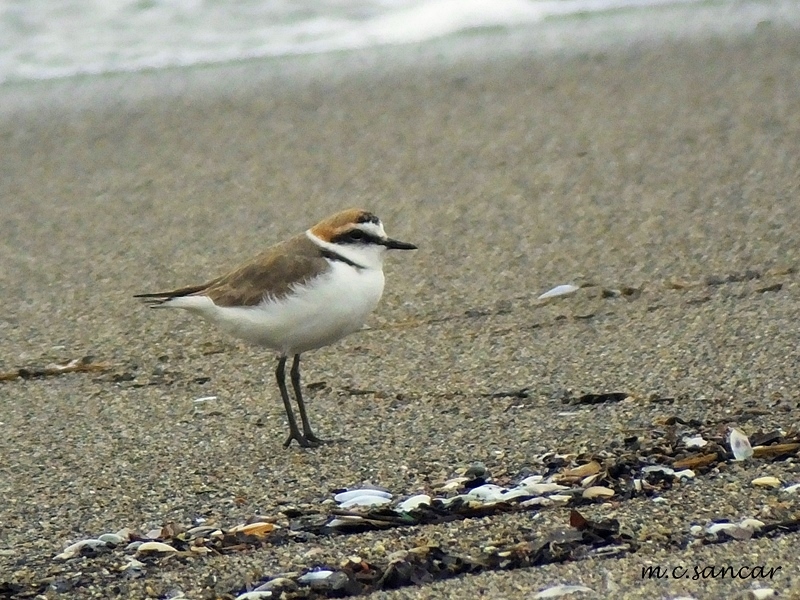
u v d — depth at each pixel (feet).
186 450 30.71
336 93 69.00
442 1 86.02
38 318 41.39
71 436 31.89
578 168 53.67
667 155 54.39
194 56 76.48
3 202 53.98
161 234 49.01
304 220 49.57
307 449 30.30
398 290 41.88
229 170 56.90
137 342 39.11
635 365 33.96
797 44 72.79
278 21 82.69
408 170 55.21
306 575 23.27
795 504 24.89
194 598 22.85
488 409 32.07
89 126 65.16
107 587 23.44
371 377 35.09
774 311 36.58
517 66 72.54
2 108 68.39
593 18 83.30
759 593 21.01
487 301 40.50
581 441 29.27
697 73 68.08
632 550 23.34
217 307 30.55
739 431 28.12
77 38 78.13
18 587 23.66
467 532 24.66
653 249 43.68
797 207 46.32
